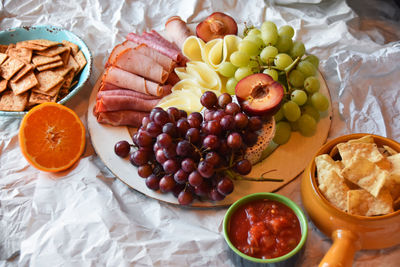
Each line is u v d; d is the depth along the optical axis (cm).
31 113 72
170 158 65
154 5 93
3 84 78
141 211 69
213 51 79
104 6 92
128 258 65
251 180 67
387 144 62
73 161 74
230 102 69
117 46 81
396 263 63
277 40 75
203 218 68
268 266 59
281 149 71
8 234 69
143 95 77
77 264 65
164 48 81
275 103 67
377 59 79
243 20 90
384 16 90
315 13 91
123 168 71
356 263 64
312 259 64
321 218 60
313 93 72
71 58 82
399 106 76
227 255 65
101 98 75
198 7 92
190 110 74
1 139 78
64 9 93
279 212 62
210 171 63
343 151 60
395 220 57
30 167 75
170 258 65
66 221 68
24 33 85
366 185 58
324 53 84
